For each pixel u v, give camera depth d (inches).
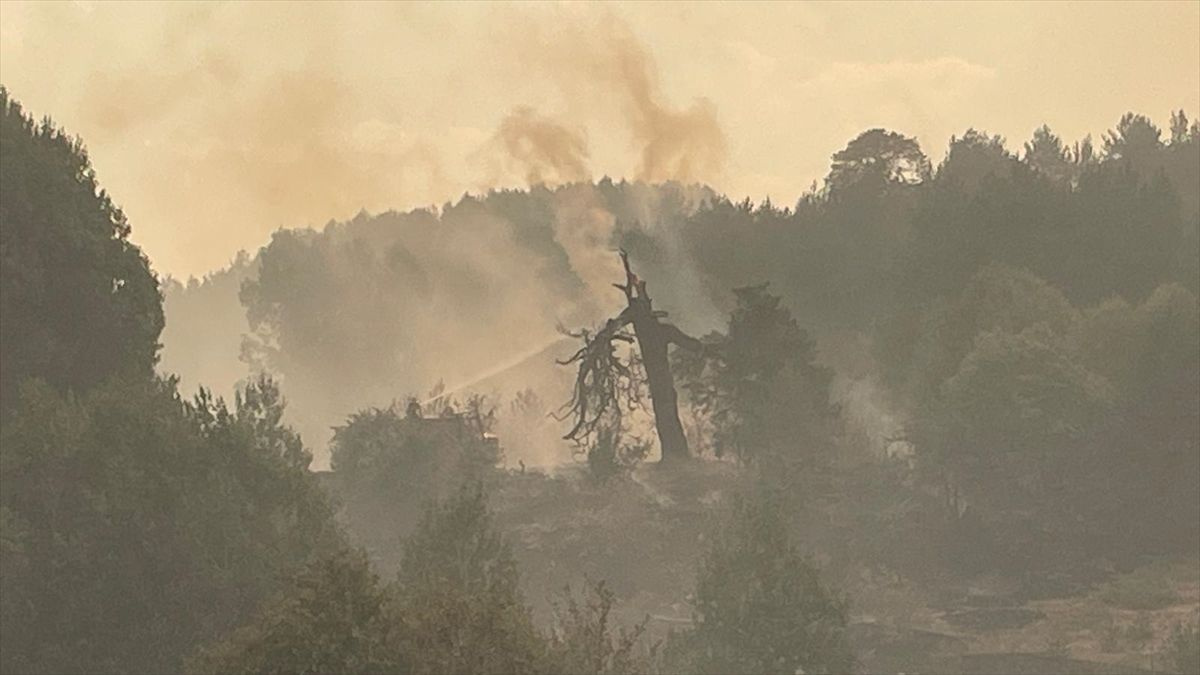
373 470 4197.8
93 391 2253.9
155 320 2918.3
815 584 2539.4
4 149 2662.4
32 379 2287.2
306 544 2145.7
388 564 3996.1
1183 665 3184.1
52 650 1982.0
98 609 2009.1
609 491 4217.5
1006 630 3757.4
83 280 2704.2
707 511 4008.4
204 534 2079.2
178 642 2021.4
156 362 2903.5
